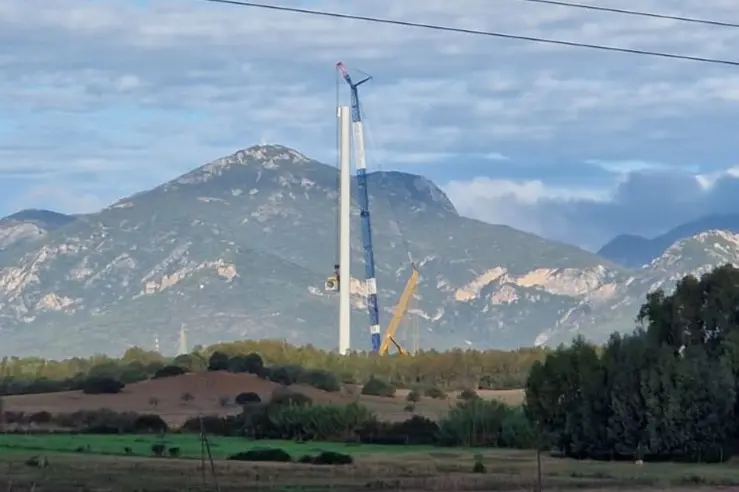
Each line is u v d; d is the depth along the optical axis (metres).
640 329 140.25
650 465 117.56
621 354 129.75
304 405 170.62
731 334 128.75
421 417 167.00
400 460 121.69
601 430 127.38
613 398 125.62
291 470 101.94
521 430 146.62
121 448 133.38
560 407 131.75
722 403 123.12
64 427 169.62
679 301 134.88
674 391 122.94
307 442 155.50
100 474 93.62
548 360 133.75
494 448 146.50
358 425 159.12
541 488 79.25
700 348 129.75
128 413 177.38
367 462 117.19
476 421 151.75
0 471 95.06
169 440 151.12
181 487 81.94
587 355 132.12
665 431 123.19
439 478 92.12
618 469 109.25
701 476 98.00
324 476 95.25
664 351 126.81
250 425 164.88
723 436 123.25
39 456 116.44
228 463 111.62
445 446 150.38
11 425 170.12
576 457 129.88
